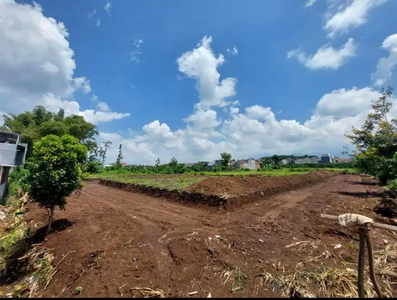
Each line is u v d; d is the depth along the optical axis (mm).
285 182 15188
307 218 6766
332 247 4504
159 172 35000
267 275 3439
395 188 13508
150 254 4250
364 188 15047
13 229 6266
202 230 5746
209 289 3170
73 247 4492
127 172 34469
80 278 3494
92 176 26625
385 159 12180
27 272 3924
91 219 6820
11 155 9969
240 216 7184
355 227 2568
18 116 31172
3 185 9711
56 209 8133
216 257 4121
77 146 5668
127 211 8164
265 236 5246
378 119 14609
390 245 4531
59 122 29844
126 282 3309
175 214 7613
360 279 2432
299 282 3221
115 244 4727
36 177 5184
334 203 9188
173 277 3461
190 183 12820
